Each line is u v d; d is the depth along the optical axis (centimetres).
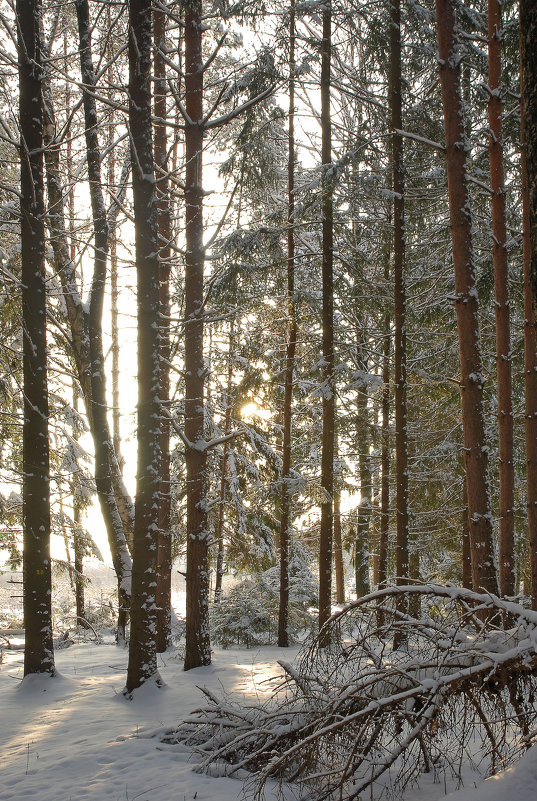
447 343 1584
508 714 579
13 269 1377
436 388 1561
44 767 633
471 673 518
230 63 1493
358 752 548
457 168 884
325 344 1399
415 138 927
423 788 566
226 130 1489
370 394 1753
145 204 940
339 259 1443
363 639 594
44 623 994
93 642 1711
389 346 1738
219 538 1802
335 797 552
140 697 861
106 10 1389
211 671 1039
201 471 1123
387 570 2069
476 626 604
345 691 573
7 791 581
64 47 1527
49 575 1012
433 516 1905
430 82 1317
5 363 1403
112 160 1684
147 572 903
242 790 566
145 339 925
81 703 856
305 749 551
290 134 1530
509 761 515
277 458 1800
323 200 1286
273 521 1814
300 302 1505
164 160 1408
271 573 1834
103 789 577
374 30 1210
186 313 1152
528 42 468
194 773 609
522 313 1526
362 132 1259
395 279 1286
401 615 600
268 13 1143
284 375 1550
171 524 1794
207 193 1166
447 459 1825
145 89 950
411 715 536
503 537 1113
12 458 1523
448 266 1548
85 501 1706
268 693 854
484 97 1142
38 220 1050
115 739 703
